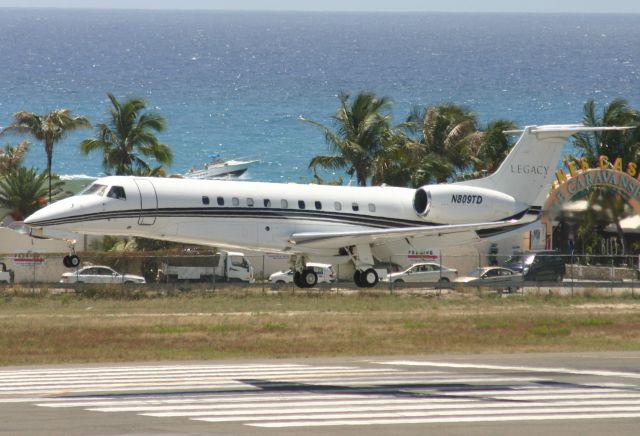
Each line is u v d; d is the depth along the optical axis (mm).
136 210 125125
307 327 109000
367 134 188625
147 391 66812
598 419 56969
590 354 90625
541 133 145500
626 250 188250
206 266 163500
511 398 64000
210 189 130125
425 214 142000
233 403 61906
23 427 54062
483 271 163750
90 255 161125
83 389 67812
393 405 61219
